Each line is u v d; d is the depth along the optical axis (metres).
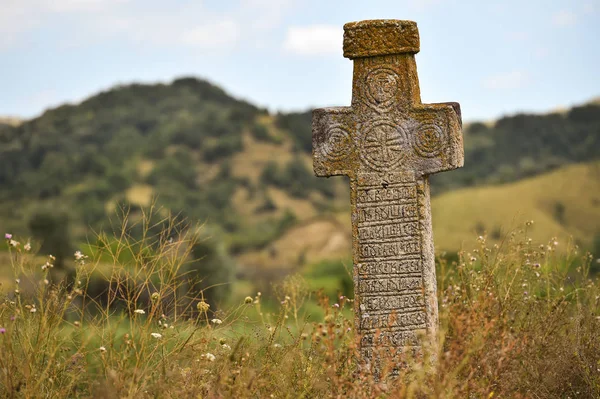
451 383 6.07
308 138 151.12
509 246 8.74
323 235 75.69
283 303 8.27
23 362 6.42
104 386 6.05
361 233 8.01
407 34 7.95
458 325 6.38
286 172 133.12
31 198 115.69
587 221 79.38
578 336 7.50
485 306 7.17
